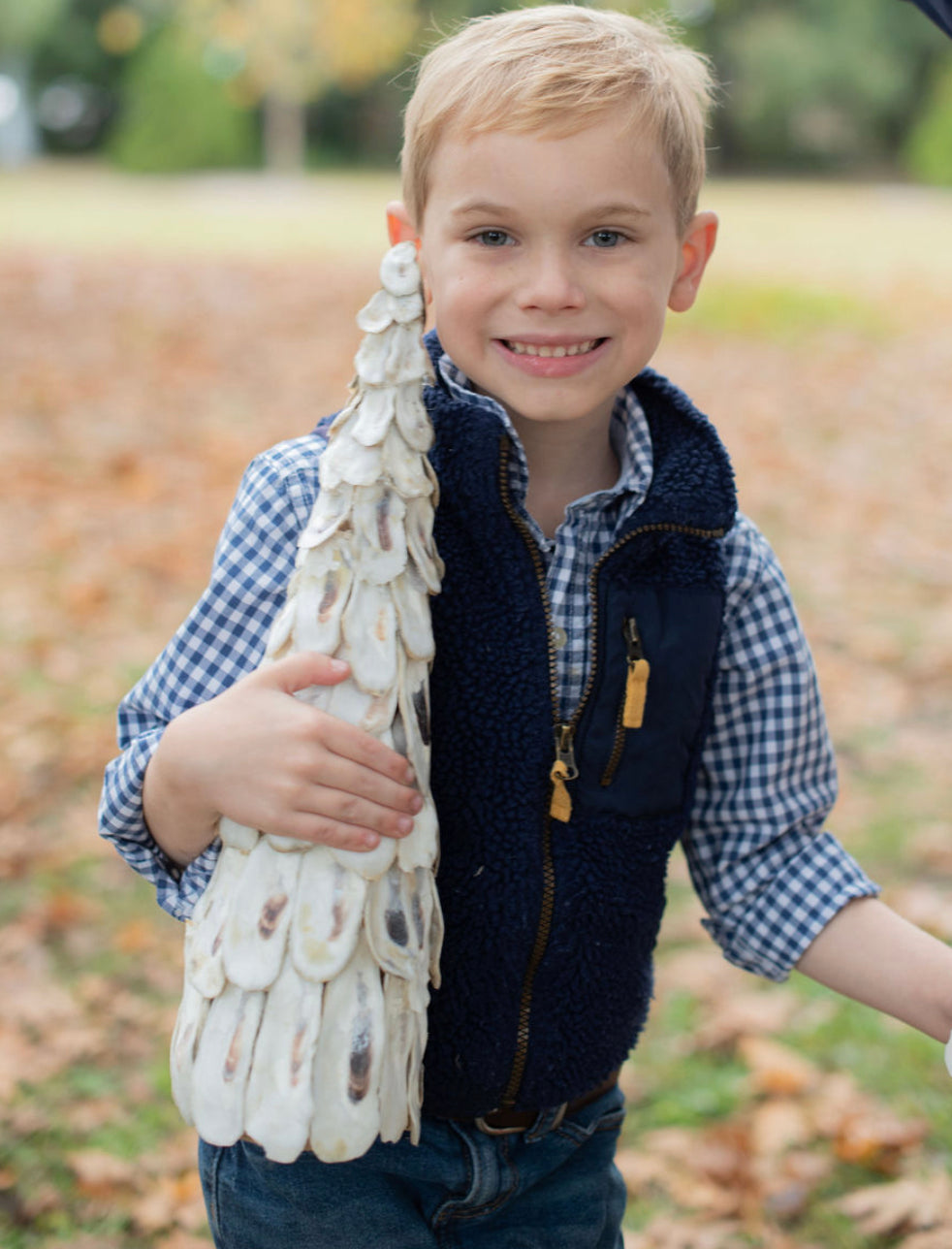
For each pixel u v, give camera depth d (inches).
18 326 405.1
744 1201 89.7
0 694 162.9
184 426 299.3
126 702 51.8
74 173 1253.1
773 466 276.1
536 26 50.2
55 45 1408.7
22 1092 99.0
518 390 49.5
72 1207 89.1
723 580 52.0
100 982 111.5
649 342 50.1
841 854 55.6
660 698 50.3
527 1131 52.2
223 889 44.0
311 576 43.8
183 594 198.5
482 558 48.9
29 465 258.5
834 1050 103.3
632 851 50.4
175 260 578.9
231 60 1252.5
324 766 42.5
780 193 1137.4
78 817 137.3
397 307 44.2
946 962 52.0
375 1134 42.2
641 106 48.0
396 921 43.3
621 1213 57.6
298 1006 41.9
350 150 1389.0
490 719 48.7
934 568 217.2
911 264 622.2
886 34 1357.0
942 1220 87.1
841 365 390.0
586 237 48.2
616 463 54.7
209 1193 52.6
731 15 1350.9
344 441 44.2
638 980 52.8
